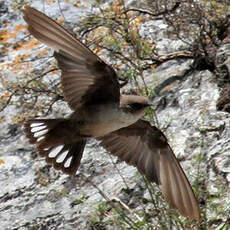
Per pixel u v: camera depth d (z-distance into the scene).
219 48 16.05
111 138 11.96
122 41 15.38
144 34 16.84
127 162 12.01
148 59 16.16
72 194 14.34
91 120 11.04
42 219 13.98
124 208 13.30
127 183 14.05
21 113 16.25
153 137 11.93
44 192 14.55
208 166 13.69
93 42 15.61
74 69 10.57
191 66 16.14
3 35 18.22
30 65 17.17
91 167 14.76
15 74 16.92
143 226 12.40
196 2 16.05
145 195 13.65
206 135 14.38
